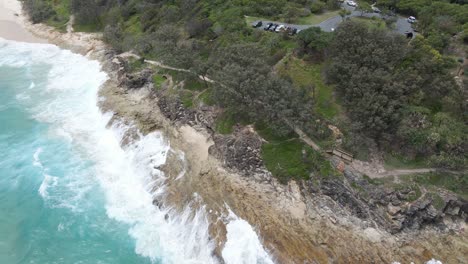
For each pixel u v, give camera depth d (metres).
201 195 52.88
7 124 70.44
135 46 93.38
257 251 45.38
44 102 78.19
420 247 44.88
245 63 64.81
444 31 64.50
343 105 56.44
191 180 55.53
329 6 85.75
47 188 56.19
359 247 44.94
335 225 47.34
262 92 57.75
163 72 80.94
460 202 46.91
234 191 52.97
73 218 51.56
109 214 52.12
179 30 92.44
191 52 78.94
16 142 65.94
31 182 57.56
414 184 48.62
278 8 87.19
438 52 57.19
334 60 58.72
